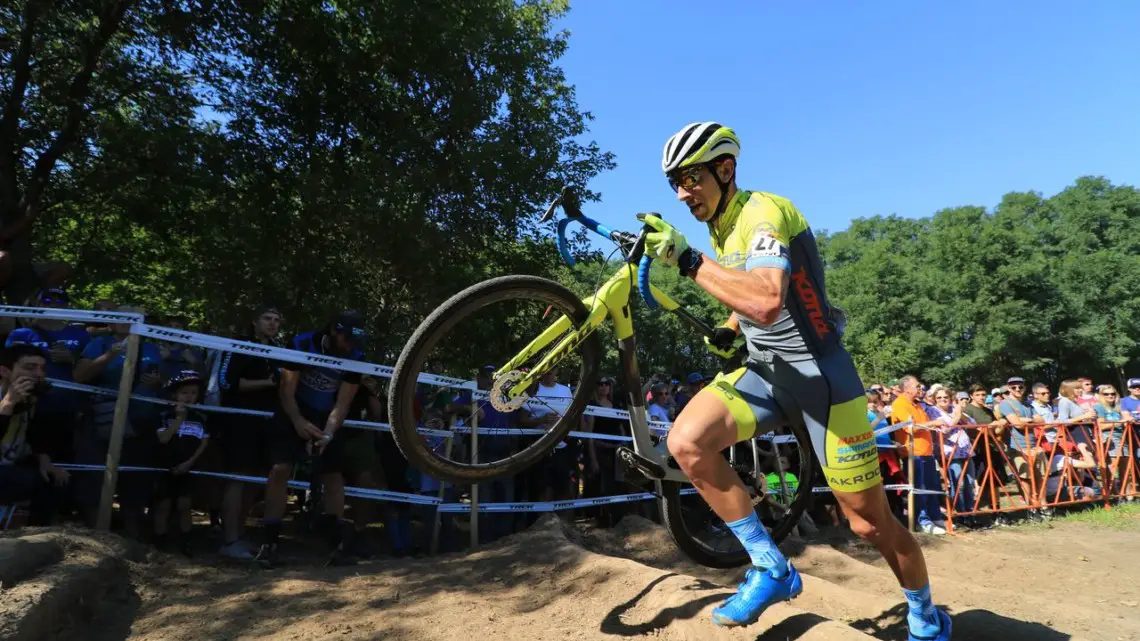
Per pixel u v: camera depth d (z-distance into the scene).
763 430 2.47
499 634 2.77
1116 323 30.78
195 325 11.98
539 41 12.05
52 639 2.52
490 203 10.98
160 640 2.71
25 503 3.87
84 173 9.88
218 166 9.25
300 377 4.30
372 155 9.82
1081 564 5.13
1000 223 32.19
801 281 2.29
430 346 2.24
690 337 31.91
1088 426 8.12
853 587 4.11
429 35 9.91
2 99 9.45
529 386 2.45
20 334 3.63
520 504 4.88
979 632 2.94
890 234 47.28
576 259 12.16
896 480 6.79
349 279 10.54
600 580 3.39
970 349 31.14
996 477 7.12
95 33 8.91
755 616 2.37
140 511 4.11
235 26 9.70
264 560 3.96
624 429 6.14
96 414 4.14
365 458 4.98
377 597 3.31
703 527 4.90
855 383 2.35
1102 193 41.12
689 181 2.32
